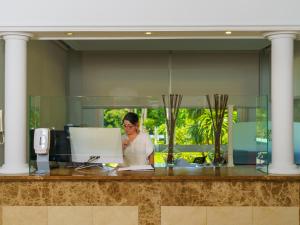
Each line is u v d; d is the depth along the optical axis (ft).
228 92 26.50
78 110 14.49
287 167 14.32
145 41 24.07
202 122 14.35
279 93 14.60
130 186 13.80
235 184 13.74
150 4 14.61
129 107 14.44
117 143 14.43
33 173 14.34
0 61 17.31
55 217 13.89
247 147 14.42
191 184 13.76
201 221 13.78
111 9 14.61
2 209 13.94
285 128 14.52
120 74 26.58
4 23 14.55
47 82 22.72
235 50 26.25
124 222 13.83
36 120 14.55
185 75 26.58
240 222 13.76
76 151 14.61
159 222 13.79
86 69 26.58
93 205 13.87
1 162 16.79
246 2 14.51
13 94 14.71
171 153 14.48
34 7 14.62
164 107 14.39
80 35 15.46
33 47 20.35
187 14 14.57
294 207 13.75
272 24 14.39
